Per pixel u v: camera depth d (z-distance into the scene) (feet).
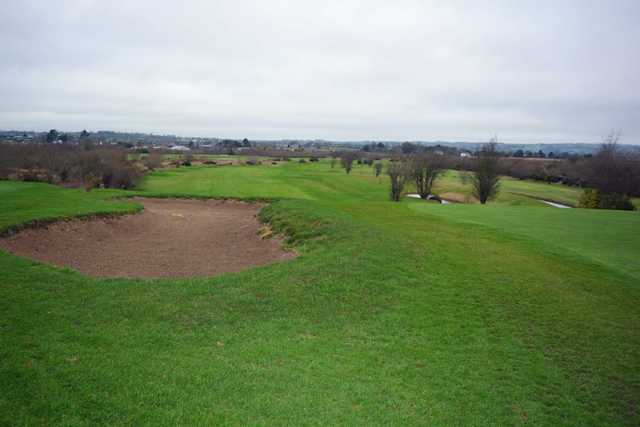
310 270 46.47
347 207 89.40
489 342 33.32
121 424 20.58
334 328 34.60
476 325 36.01
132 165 224.94
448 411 24.73
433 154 252.21
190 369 26.55
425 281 44.80
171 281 42.93
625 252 59.72
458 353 31.50
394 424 23.00
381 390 26.21
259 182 231.50
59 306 34.40
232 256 59.77
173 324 33.32
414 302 39.91
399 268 47.88
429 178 247.91
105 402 22.15
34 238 58.23
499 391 27.07
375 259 49.80
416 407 24.80
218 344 30.66
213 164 350.02
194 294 39.60
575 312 39.19
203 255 60.44
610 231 73.67
